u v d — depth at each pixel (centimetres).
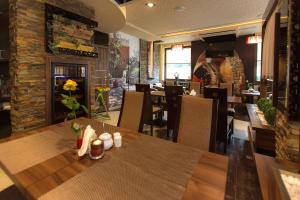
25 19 255
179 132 168
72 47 314
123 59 653
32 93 268
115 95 626
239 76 677
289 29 118
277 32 160
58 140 140
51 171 97
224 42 694
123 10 413
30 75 264
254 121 206
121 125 211
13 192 140
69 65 319
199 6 405
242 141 329
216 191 80
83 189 81
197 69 756
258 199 175
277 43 160
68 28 306
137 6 407
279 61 154
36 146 129
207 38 654
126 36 660
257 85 607
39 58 274
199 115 161
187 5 400
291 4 116
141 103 205
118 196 77
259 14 450
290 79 119
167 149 125
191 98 170
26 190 82
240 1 380
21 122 257
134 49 700
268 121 196
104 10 368
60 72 306
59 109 306
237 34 624
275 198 82
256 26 530
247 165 240
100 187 83
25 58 257
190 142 160
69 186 84
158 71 838
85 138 116
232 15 459
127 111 212
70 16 304
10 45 260
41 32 275
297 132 118
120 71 643
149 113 328
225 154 275
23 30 254
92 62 367
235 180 206
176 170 98
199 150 124
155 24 539
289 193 81
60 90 307
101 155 112
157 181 88
